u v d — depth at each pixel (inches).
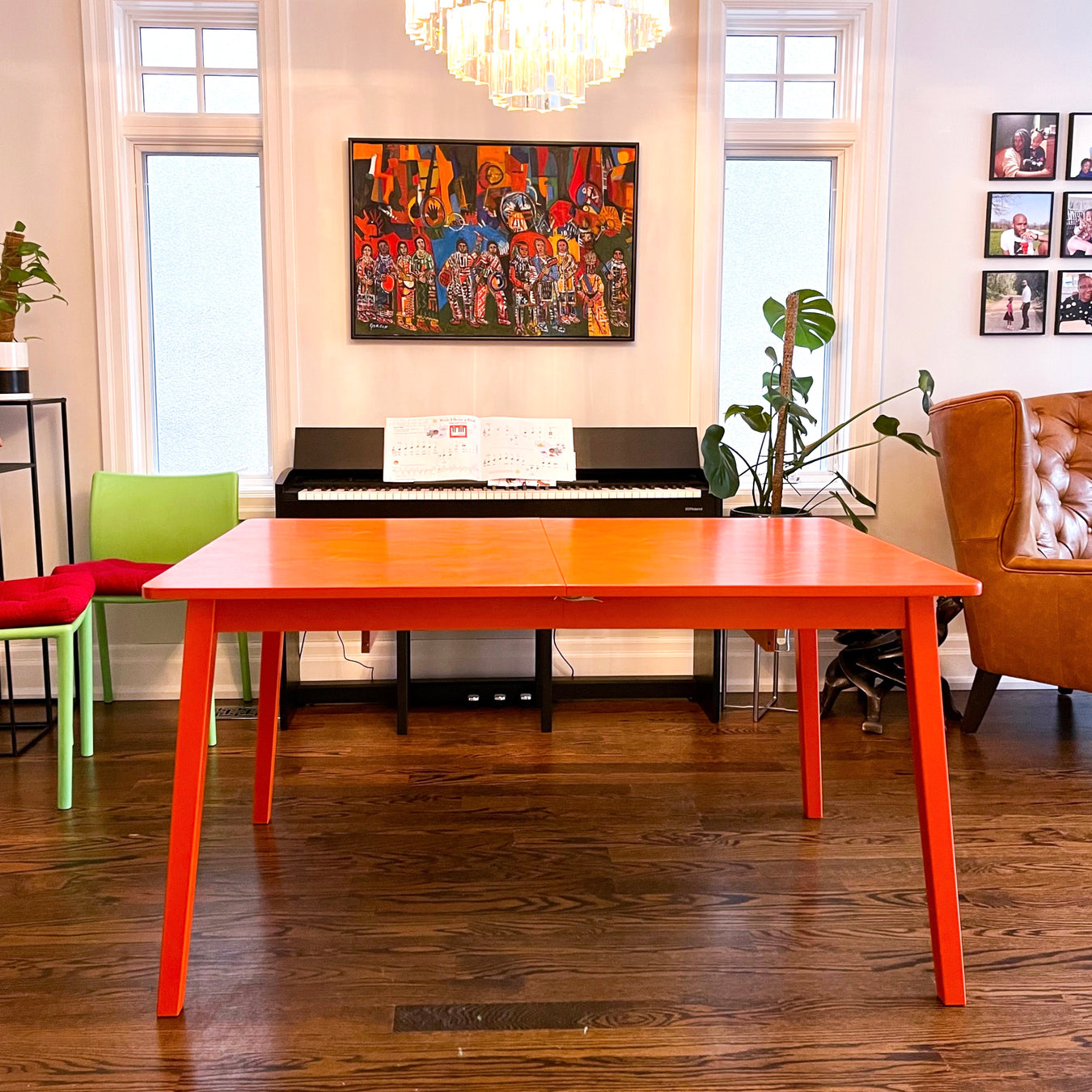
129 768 128.6
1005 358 163.9
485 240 156.6
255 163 160.2
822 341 149.9
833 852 106.0
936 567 85.8
